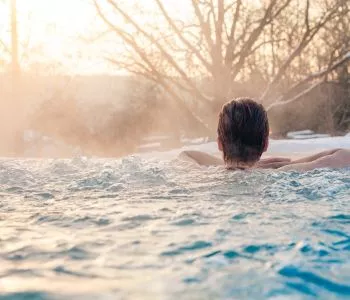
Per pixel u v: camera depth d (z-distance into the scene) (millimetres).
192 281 1050
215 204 1974
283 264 1173
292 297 971
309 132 19797
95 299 932
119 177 2783
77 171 3135
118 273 1094
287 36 12672
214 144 6887
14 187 2543
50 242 1356
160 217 1705
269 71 15500
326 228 1534
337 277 1086
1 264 1149
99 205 1983
